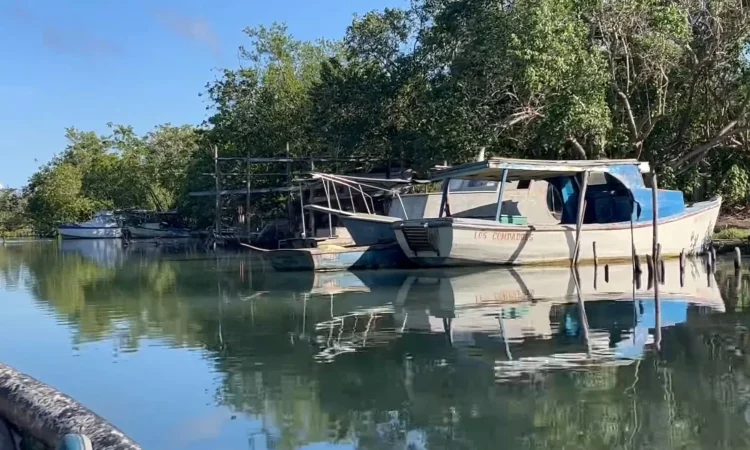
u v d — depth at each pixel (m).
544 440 6.83
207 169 46.25
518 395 8.18
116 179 68.88
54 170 81.38
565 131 24.19
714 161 30.45
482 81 26.38
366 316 13.64
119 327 13.50
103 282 22.58
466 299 15.27
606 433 6.97
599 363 9.44
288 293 17.66
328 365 9.87
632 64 26.83
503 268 20.52
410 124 34.66
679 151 29.02
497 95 26.50
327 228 33.22
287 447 6.93
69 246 53.78
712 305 13.71
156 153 65.12
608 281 17.70
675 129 28.38
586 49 24.77
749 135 28.89
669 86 27.58
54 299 18.22
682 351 9.96
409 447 6.79
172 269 26.97
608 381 8.62
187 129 65.00
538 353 10.08
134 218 62.34
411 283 18.42
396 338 11.44
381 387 8.72
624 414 7.47
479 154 25.55
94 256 38.41
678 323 11.95
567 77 23.77
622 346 10.36
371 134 36.38
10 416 3.27
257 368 9.87
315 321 13.35
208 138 46.94
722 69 27.00
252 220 43.69
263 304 15.88
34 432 3.03
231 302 16.47
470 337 11.30
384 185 29.19
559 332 11.47
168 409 8.19
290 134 42.31
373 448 6.82
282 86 43.38
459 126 26.48
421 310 14.05
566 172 20.78
